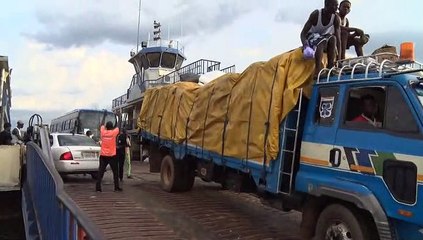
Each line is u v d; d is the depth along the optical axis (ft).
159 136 40.55
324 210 20.30
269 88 24.23
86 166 44.47
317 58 22.53
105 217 28.09
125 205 32.30
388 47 22.25
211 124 31.68
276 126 23.20
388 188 17.46
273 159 23.44
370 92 19.12
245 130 26.61
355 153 19.12
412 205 16.46
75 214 11.44
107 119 89.97
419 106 16.96
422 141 16.47
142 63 107.14
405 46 18.88
